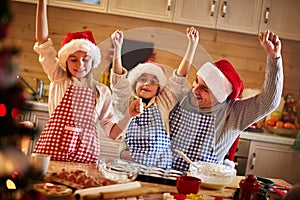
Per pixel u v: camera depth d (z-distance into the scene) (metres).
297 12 4.00
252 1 3.95
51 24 4.07
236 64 4.25
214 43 4.22
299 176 3.85
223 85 2.20
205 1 3.89
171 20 3.87
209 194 1.83
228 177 1.90
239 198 1.75
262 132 3.96
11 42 0.80
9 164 0.85
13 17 0.81
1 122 0.79
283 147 3.82
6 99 0.79
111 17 4.09
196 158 2.14
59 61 2.24
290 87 4.34
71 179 1.69
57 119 2.08
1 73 0.76
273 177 3.84
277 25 4.00
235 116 2.37
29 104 0.85
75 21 4.09
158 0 3.86
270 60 2.22
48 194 1.47
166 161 2.07
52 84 2.36
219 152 2.36
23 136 0.85
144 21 4.11
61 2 3.82
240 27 3.95
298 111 4.31
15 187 0.95
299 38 4.02
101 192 1.53
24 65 4.08
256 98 2.35
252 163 3.80
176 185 1.78
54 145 2.05
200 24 3.90
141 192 1.64
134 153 2.04
